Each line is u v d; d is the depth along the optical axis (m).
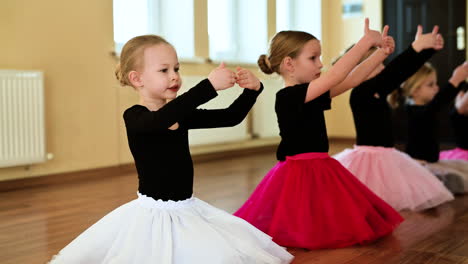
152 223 1.50
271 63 2.26
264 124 6.03
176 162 1.55
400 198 2.69
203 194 3.36
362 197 2.13
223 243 1.43
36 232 2.45
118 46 4.68
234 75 1.48
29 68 3.94
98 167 4.43
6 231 2.47
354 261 1.85
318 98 2.15
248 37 6.05
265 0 6.02
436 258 1.87
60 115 4.15
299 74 2.21
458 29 6.09
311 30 7.06
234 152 5.74
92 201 3.23
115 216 1.56
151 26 5.02
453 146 6.14
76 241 1.56
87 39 4.32
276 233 2.04
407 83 3.39
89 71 4.35
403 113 6.56
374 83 2.38
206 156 5.41
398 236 2.19
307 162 2.12
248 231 1.54
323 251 1.98
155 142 1.53
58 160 4.14
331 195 2.08
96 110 4.41
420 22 6.38
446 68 6.19
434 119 3.37
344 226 2.04
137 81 1.59
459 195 3.17
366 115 2.74
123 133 4.65
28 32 3.93
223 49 5.86
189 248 1.43
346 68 1.92
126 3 4.75
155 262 1.43
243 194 3.36
